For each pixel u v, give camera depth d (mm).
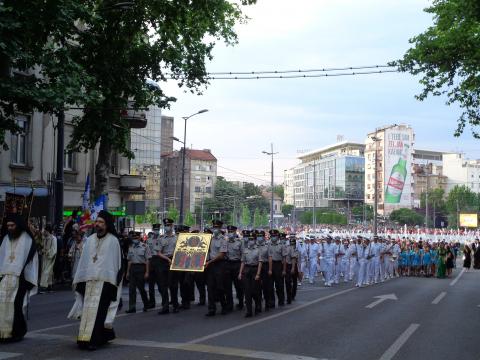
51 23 13719
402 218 129250
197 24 22672
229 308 14422
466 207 129250
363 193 159625
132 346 9102
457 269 42344
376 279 27469
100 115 21156
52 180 24703
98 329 8805
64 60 14625
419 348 9773
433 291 21984
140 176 35719
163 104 22312
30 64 14094
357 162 160000
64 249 20703
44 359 8023
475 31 18750
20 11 12930
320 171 175625
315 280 28172
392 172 144875
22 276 9445
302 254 27812
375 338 10609
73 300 15883
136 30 21484
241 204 120812
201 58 22812
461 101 21016
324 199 168625
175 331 10797
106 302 9047
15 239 9516
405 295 19891
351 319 13133
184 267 13719
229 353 8703
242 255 13891
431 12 20125
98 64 20281
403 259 33969
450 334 11336
